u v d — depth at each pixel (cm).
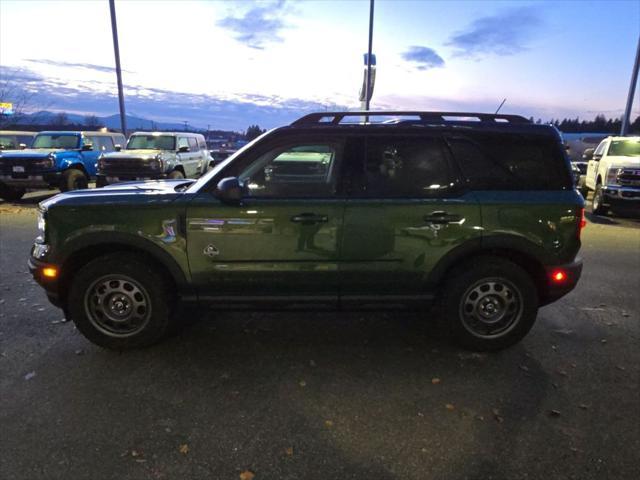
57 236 371
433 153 382
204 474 251
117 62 1795
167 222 369
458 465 261
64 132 1488
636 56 1700
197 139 1714
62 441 275
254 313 478
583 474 255
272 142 380
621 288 580
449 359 387
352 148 380
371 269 379
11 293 525
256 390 334
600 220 1167
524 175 384
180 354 388
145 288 378
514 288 388
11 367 362
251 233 371
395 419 302
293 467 257
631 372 368
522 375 362
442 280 392
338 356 389
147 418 299
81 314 380
